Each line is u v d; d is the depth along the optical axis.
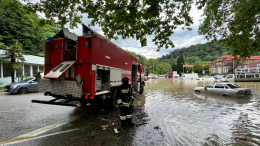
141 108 6.33
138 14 4.09
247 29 5.55
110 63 5.58
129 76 7.86
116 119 4.75
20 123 4.27
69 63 4.59
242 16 5.30
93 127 4.01
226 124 4.24
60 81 4.61
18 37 24.19
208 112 5.57
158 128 3.94
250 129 3.86
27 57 15.48
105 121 4.53
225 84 9.35
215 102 7.49
